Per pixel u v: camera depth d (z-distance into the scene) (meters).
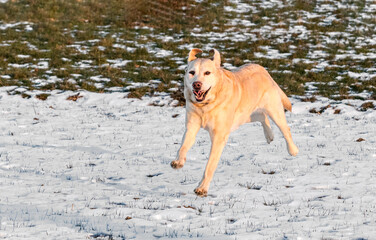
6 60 24.11
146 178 9.88
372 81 21.58
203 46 26.53
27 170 10.28
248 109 8.54
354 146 13.17
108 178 9.86
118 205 7.72
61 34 27.67
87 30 28.42
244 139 14.27
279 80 22.03
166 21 29.97
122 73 23.00
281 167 10.82
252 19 30.30
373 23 29.31
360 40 27.06
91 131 15.22
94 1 32.12
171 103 19.72
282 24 29.50
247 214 7.41
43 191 8.48
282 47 26.17
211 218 7.17
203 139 14.29
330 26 29.09
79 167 10.68
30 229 6.20
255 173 10.32
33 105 19.20
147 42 27.03
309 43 26.80
